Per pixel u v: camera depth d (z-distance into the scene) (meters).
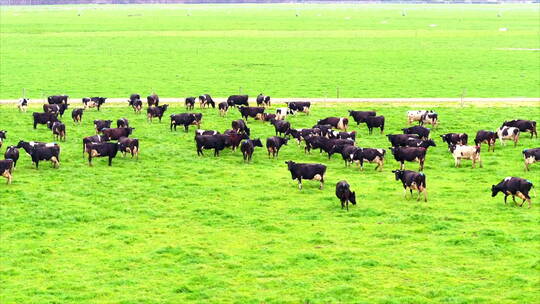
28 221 41.22
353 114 68.06
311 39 179.75
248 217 42.00
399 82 103.44
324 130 59.34
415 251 36.72
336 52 147.88
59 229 40.09
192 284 33.03
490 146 58.38
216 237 38.91
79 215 42.19
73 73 112.06
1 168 47.62
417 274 33.94
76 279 33.47
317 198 45.56
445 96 89.38
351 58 136.75
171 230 40.06
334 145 55.03
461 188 47.81
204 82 103.25
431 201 44.84
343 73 114.50
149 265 35.16
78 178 50.16
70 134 63.81
